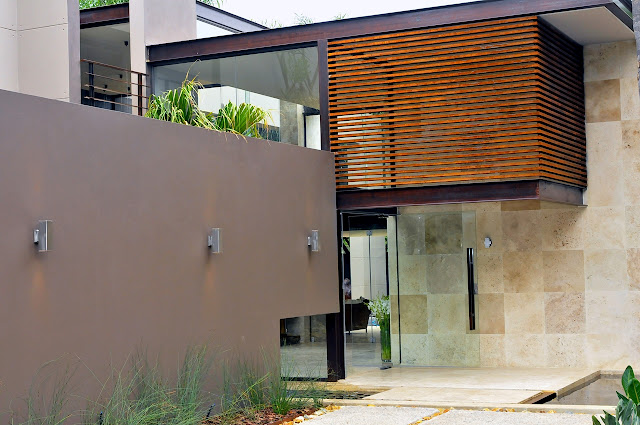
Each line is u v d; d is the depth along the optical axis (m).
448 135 10.59
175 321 7.98
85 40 14.23
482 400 9.08
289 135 11.38
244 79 11.83
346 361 11.16
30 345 6.44
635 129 11.70
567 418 7.63
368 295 11.88
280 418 8.00
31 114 6.59
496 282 12.35
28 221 6.50
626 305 11.69
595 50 11.94
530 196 10.23
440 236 12.32
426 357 12.34
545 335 12.09
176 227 8.08
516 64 10.36
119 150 7.46
